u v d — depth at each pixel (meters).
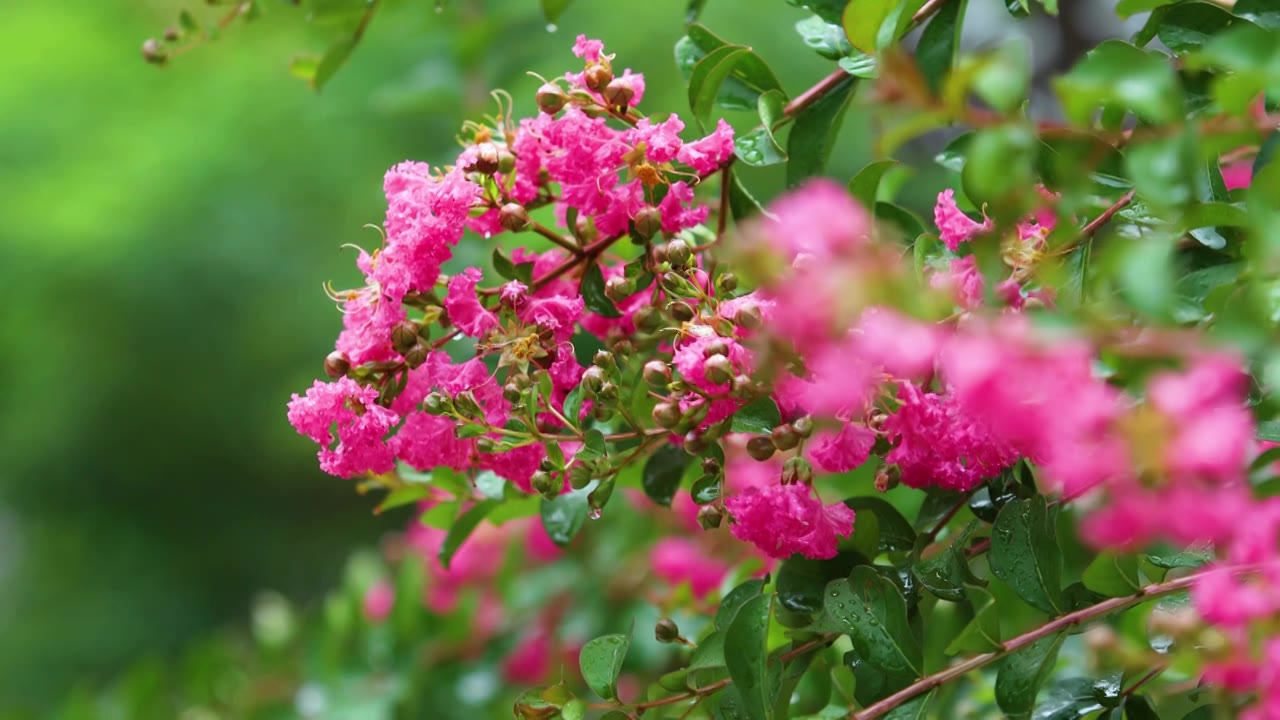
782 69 3.74
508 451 1.37
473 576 1.95
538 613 1.86
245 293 4.41
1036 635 1.31
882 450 1.33
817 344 1.19
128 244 4.38
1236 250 1.30
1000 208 1.23
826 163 1.38
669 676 1.35
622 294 1.36
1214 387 1.17
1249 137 1.25
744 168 3.09
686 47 1.42
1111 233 1.33
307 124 4.24
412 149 4.23
